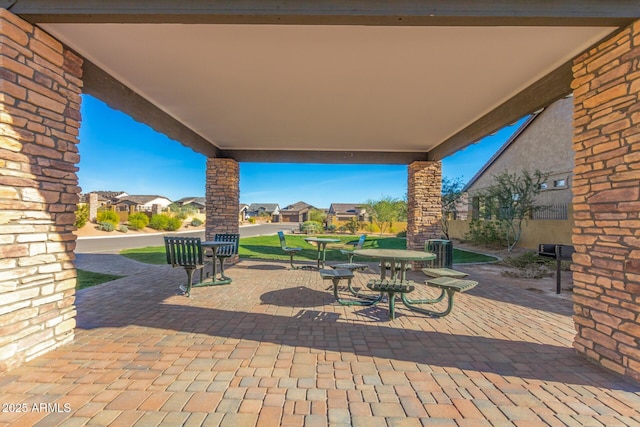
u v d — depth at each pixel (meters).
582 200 3.03
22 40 2.59
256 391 2.32
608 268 2.73
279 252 12.01
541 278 7.25
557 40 2.99
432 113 5.23
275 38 3.06
